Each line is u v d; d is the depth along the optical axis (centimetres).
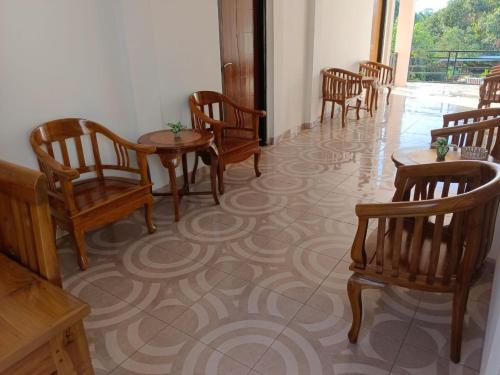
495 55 867
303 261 233
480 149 230
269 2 415
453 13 1025
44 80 232
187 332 178
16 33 214
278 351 166
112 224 283
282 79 466
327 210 300
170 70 316
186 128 328
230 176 376
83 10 245
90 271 225
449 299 196
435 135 261
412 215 140
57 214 216
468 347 166
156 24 294
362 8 650
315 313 189
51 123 234
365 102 638
